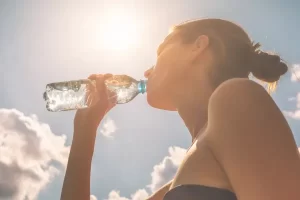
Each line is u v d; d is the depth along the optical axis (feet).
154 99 2.94
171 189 2.27
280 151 1.94
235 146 2.03
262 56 2.73
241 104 2.10
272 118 2.03
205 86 2.70
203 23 2.85
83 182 2.87
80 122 3.15
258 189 1.90
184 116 2.84
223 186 2.16
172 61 2.84
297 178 1.90
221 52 2.69
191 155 2.35
